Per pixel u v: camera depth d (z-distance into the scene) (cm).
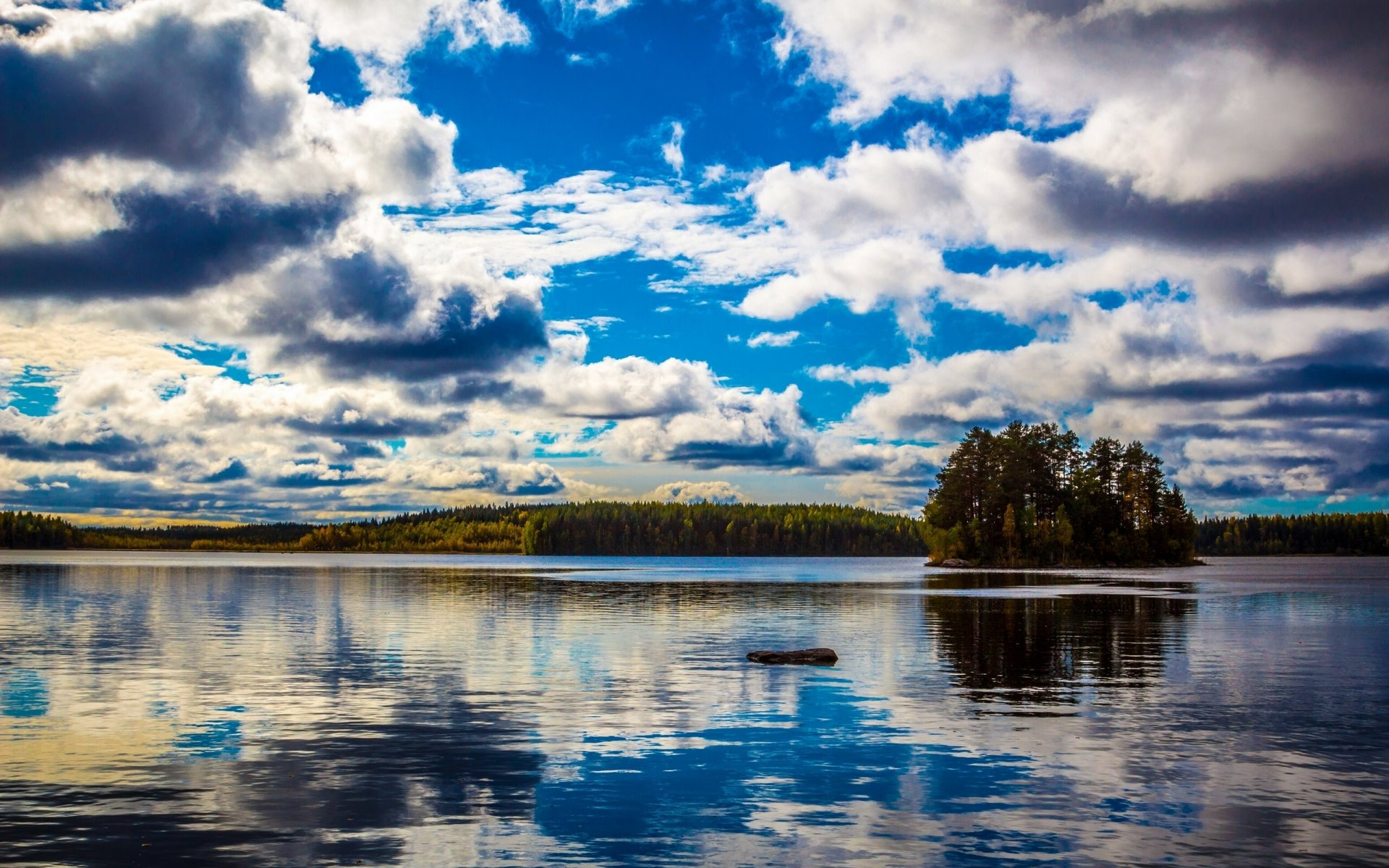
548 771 1956
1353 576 14000
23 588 9356
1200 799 1770
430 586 10350
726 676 3275
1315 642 4456
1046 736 2302
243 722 2447
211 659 3728
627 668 3472
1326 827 1606
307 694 2892
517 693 2912
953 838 1547
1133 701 2798
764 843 1527
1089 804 1731
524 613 6197
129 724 2412
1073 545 17662
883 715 2561
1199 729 2384
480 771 1953
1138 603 7356
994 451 17850
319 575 13838
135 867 1401
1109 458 18688
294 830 1571
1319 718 2530
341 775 1914
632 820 1636
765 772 1955
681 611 6444
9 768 1959
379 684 3095
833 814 1672
